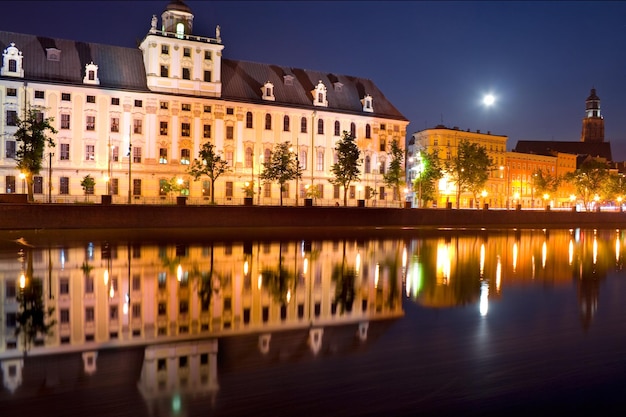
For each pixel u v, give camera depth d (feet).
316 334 46.09
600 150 601.21
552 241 152.87
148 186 255.09
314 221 188.85
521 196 453.58
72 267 81.41
